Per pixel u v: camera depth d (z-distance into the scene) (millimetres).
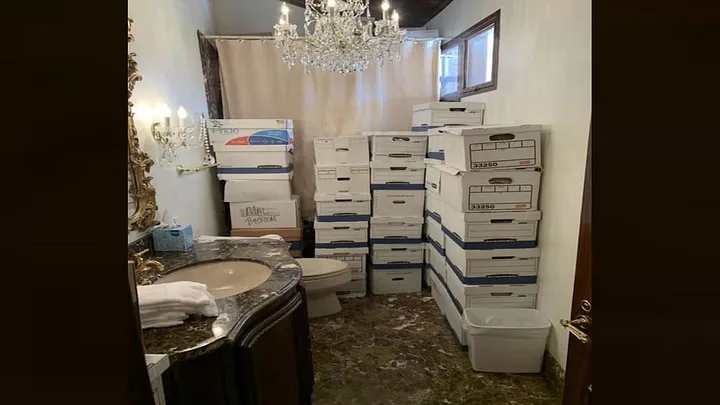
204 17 3111
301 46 2299
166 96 2221
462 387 2035
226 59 3141
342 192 3096
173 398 1066
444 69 3465
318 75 3254
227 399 1140
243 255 1830
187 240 1904
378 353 2365
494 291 2244
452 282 2469
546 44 1980
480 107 2814
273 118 3277
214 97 3176
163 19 2219
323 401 1948
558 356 1980
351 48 2236
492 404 1909
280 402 1394
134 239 1728
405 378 2119
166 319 1151
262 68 3189
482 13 2742
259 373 1242
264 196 2977
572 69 1771
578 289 1289
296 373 1550
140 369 588
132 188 1719
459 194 2225
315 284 2701
